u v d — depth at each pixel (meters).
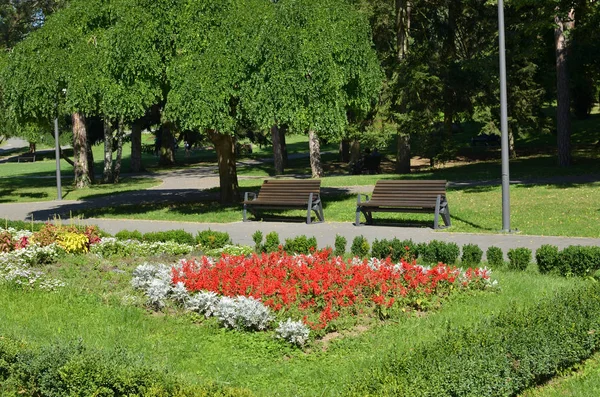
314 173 31.59
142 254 12.28
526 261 10.45
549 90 34.09
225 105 18.39
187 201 23.19
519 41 28.80
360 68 19.41
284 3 18.77
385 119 31.38
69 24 19.77
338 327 7.70
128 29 18.48
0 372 6.21
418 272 9.20
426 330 7.48
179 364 6.79
